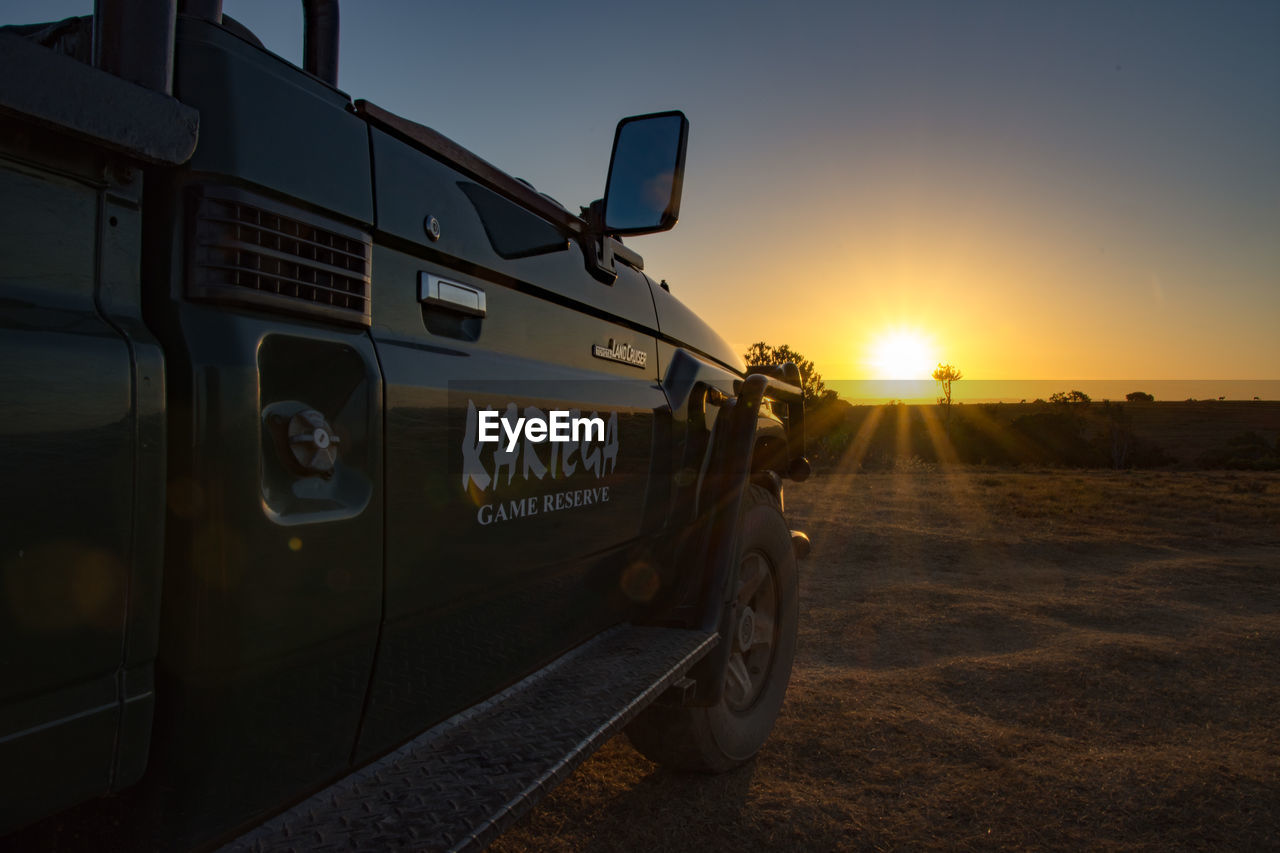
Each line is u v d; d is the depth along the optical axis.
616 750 3.34
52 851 0.99
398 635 1.46
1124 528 11.38
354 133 1.39
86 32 1.18
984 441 47.53
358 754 1.41
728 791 2.96
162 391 0.99
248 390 1.09
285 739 1.24
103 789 0.94
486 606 1.76
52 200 0.91
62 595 0.86
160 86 1.00
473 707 1.74
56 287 0.91
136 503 0.94
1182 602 6.41
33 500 0.83
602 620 2.43
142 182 1.04
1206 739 3.49
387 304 1.46
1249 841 2.64
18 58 0.79
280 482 1.18
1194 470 35.19
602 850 2.55
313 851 1.14
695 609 2.65
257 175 1.16
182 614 1.04
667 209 2.13
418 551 1.46
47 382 0.85
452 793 1.34
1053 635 5.26
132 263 1.01
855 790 2.99
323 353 1.27
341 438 1.29
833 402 41.94
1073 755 3.30
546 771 1.42
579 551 2.11
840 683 4.22
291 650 1.18
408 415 1.44
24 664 0.83
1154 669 4.44
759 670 3.33
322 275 1.27
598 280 2.38
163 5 1.00
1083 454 44.62
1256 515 13.14
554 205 2.11
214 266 1.08
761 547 3.22
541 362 2.01
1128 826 2.74
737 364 3.79
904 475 25.31
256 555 1.10
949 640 5.18
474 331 1.75
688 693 2.56
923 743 3.41
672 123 2.15
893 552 8.96
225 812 1.15
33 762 0.85
